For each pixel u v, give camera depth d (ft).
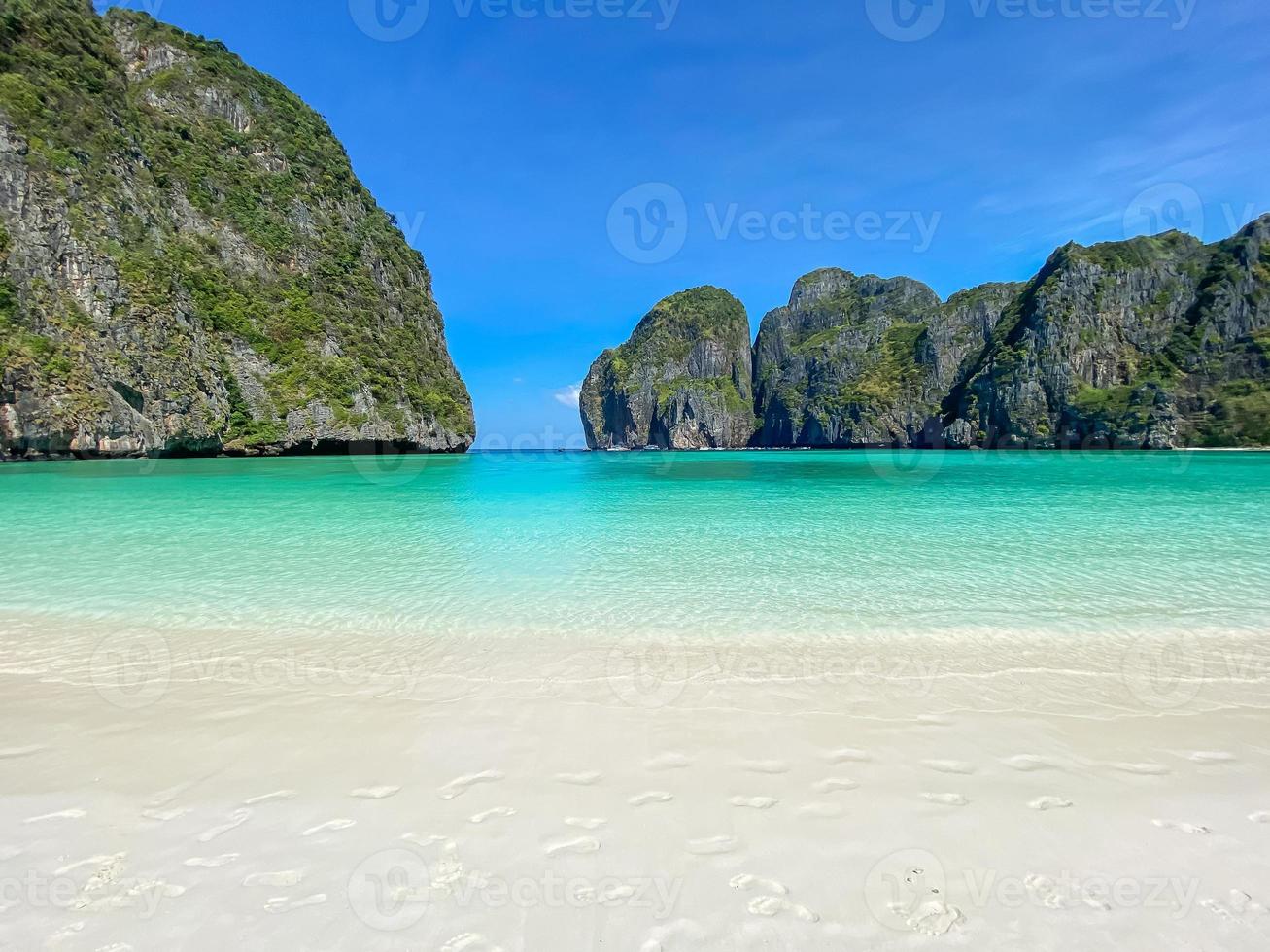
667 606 24.35
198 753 12.55
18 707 14.89
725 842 9.55
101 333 131.95
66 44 150.00
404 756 12.44
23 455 119.85
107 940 7.43
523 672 17.48
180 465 122.52
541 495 69.97
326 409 176.76
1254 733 13.50
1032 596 25.61
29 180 127.13
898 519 48.65
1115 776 11.61
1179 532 41.39
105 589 27.12
